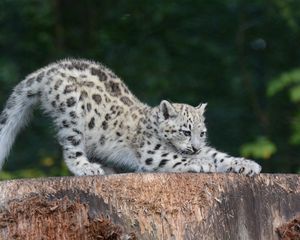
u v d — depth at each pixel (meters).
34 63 22.73
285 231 11.42
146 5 23.39
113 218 11.09
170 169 13.33
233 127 22.16
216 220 11.27
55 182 11.13
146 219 11.15
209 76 23.16
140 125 13.75
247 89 22.64
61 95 13.31
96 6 23.81
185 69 23.16
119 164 13.88
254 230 11.40
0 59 22.22
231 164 12.34
